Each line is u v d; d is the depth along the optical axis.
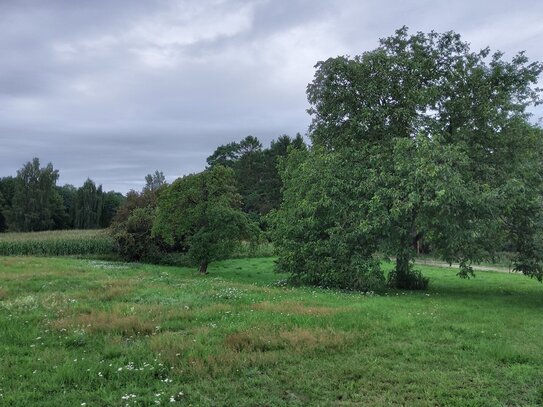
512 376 7.05
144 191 37.00
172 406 5.65
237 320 10.20
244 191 72.38
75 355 7.53
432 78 20.06
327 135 21.55
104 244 36.44
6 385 6.22
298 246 18.98
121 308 11.40
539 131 19.80
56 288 15.22
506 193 16.11
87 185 94.94
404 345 8.57
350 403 5.98
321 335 8.84
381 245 17.44
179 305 12.04
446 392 6.37
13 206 85.81
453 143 18.59
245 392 6.21
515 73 19.84
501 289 19.58
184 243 28.70
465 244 16.89
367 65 19.89
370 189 17.52
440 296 16.55
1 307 11.58
